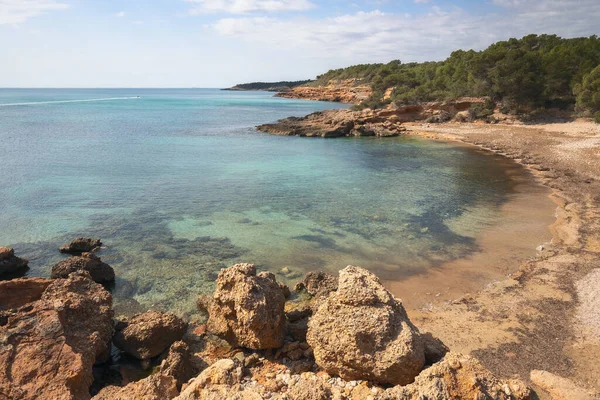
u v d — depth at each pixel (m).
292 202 26.50
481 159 42.03
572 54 70.56
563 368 10.15
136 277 15.86
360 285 8.74
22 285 12.01
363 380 8.20
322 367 8.64
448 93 79.62
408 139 58.56
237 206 25.50
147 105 142.38
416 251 18.45
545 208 24.67
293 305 13.76
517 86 65.38
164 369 9.42
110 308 11.55
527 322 12.35
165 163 39.19
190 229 21.30
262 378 9.00
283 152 47.31
